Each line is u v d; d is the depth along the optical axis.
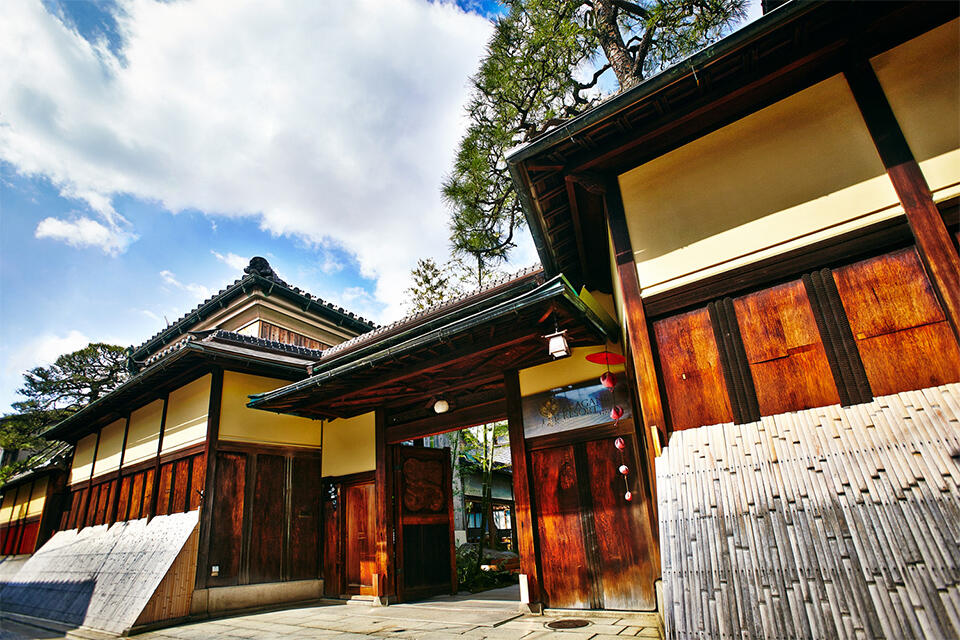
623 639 4.43
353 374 6.91
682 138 4.45
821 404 3.36
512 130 8.72
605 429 5.96
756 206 3.93
